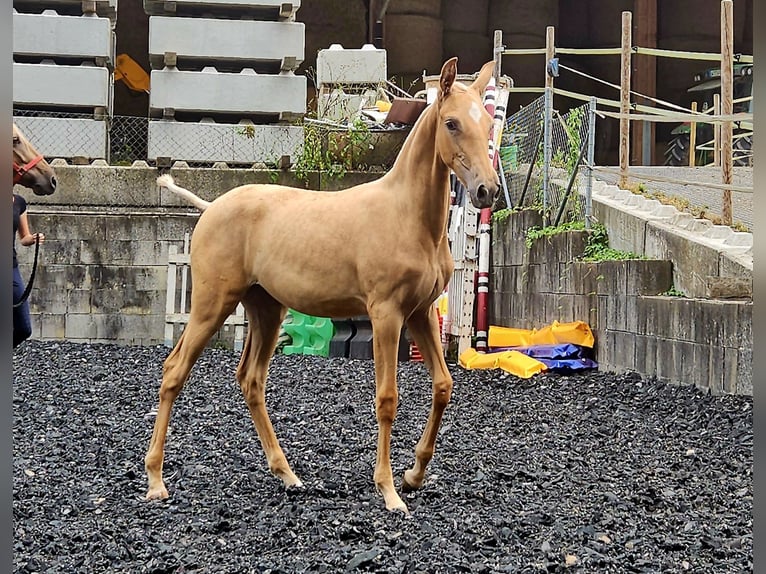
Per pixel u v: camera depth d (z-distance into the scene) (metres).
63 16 14.52
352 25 28.62
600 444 8.03
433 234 5.86
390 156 14.97
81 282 13.81
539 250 13.02
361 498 6.11
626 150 13.14
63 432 8.27
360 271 5.86
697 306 9.62
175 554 5.00
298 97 14.85
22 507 5.89
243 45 14.67
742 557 5.04
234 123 15.14
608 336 11.38
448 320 14.02
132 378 10.89
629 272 10.91
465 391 10.56
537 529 5.50
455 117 5.61
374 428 8.54
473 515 5.73
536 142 14.59
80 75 14.49
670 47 31.31
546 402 9.84
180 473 6.88
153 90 14.59
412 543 5.11
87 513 5.86
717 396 9.25
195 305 6.38
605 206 12.34
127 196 14.26
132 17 26.75
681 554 5.10
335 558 4.86
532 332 12.78
